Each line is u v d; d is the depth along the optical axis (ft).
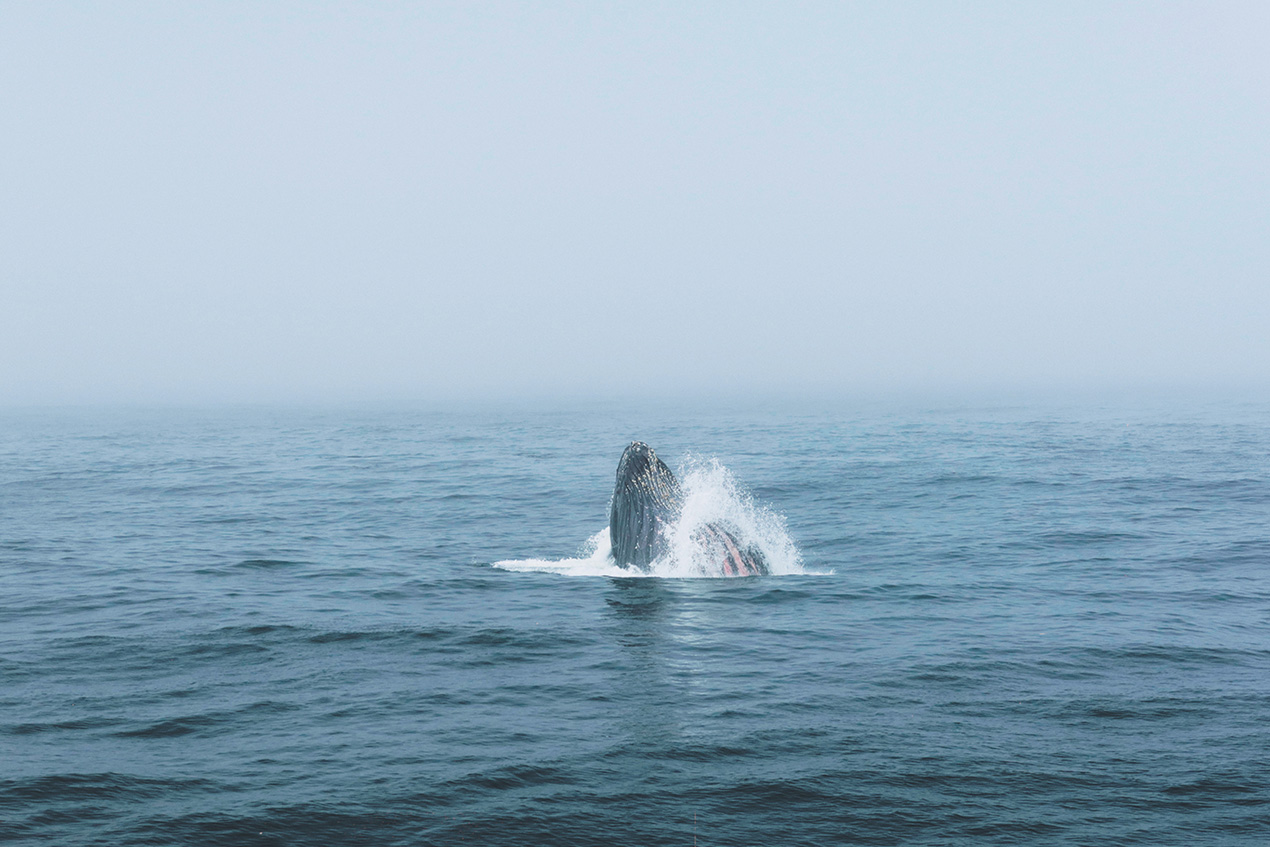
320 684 52.37
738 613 68.95
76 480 187.73
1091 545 99.66
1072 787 37.45
